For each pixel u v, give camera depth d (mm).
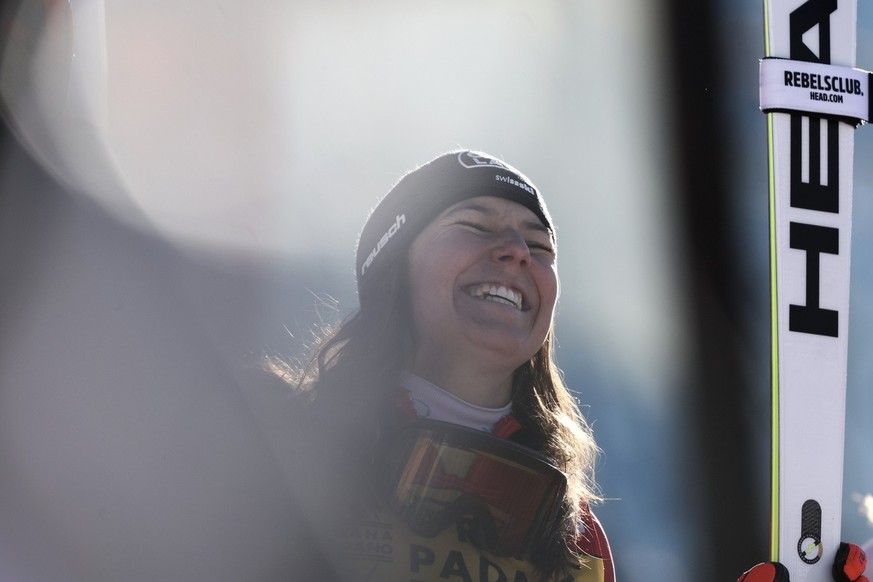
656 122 20203
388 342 7586
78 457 5289
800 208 8797
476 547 6887
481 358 7469
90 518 5262
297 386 7383
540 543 7066
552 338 8234
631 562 17500
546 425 8031
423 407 7523
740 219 19844
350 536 6527
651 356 19203
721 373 19094
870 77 9016
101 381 5414
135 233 5867
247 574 5582
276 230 17516
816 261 8766
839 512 8461
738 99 20016
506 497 6938
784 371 8594
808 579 8320
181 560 5410
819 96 8883
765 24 8992
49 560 5180
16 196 5438
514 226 7691
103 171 5984
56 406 5312
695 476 18250
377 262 7785
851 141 8945
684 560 17672
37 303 5402
